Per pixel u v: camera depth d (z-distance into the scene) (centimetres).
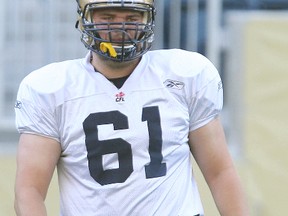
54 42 2488
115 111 1241
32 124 1249
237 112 2428
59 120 1250
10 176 2303
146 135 1237
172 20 2519
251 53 2409
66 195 1259
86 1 1228
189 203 1253
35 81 1261
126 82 1252
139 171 1232
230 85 2450
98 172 1237
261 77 2412
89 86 1250
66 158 1257
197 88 1266
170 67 1271
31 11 2484
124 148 1234
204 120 1274
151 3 1230
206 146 1278
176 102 1256
